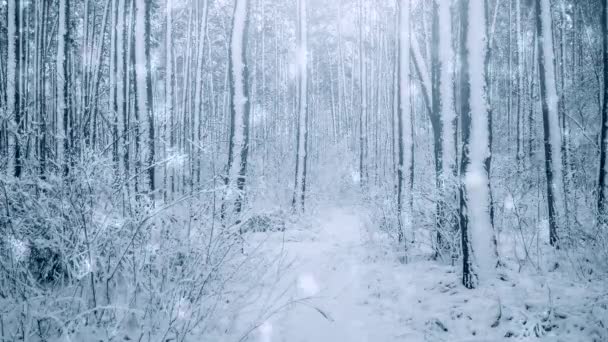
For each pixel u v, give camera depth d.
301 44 15.51
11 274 3.88
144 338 3.87
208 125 18.81
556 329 4.20
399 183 8.16
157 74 25.08
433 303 5.03
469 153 5.29
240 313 4.83
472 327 4.40
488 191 5.27
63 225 4.24
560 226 7.27
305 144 14.61
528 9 22.05
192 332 4.21
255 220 9.23
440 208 6.70
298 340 4.39
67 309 3.71
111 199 4.47
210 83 30.34
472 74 5.27
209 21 27.55
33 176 4.37
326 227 12.62
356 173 21.17
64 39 8.24
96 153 4.78
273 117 25.33
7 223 4.05
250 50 28.59
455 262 6.39
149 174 6.46
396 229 8.03
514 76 23.94
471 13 5.26
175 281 4.13
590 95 14.52
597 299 4.48
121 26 13.01
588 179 10.73
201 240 4.90
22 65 10.96
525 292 4.83
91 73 18.58
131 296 4.04
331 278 6.63
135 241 4.44
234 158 9.05
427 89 8.51
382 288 5.86
